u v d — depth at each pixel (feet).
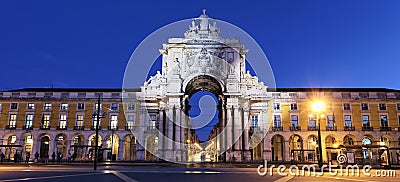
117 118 105.91
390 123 103.04
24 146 106.11
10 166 58.59
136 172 43.21
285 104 104.73
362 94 104.99
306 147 101.71
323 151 100.73
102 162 80.74
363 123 103.14
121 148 103.60
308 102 104.58
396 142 101.45
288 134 102.37
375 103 104.47
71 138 105.19
